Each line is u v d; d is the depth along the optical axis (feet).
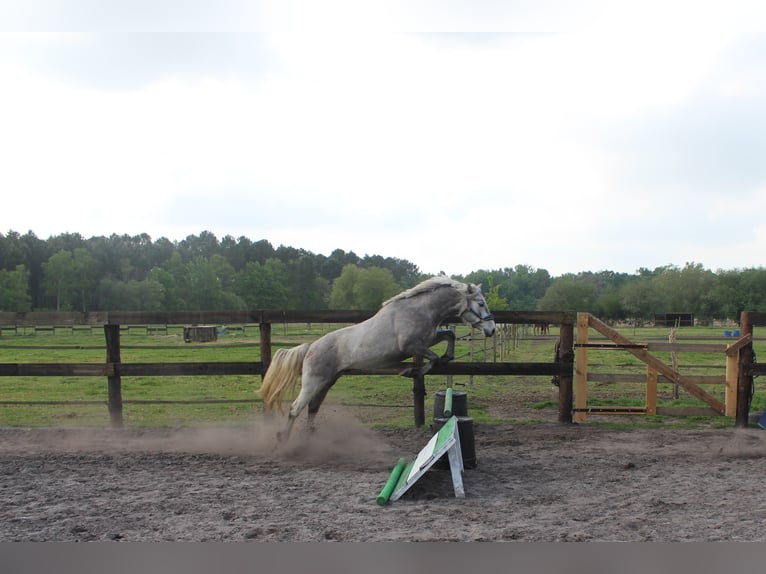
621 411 30.22
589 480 19.60
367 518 15.70
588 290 250.78
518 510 16.38
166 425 30.55
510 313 30.07
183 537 14.37
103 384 48.24
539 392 42.98
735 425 29.43
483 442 25.67
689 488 18.53
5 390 44.65
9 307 240.73
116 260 316.81
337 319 29.91
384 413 34.04
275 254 415.44
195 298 291.58
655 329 148.56
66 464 22.20
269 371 25.63
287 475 20.56
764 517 15.60
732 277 242.17
